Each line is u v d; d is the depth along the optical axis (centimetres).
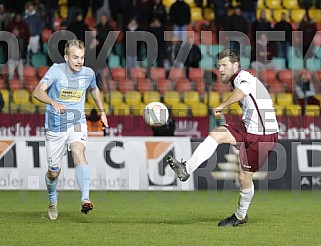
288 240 2020
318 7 4794
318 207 3062
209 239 2017
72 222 2425
